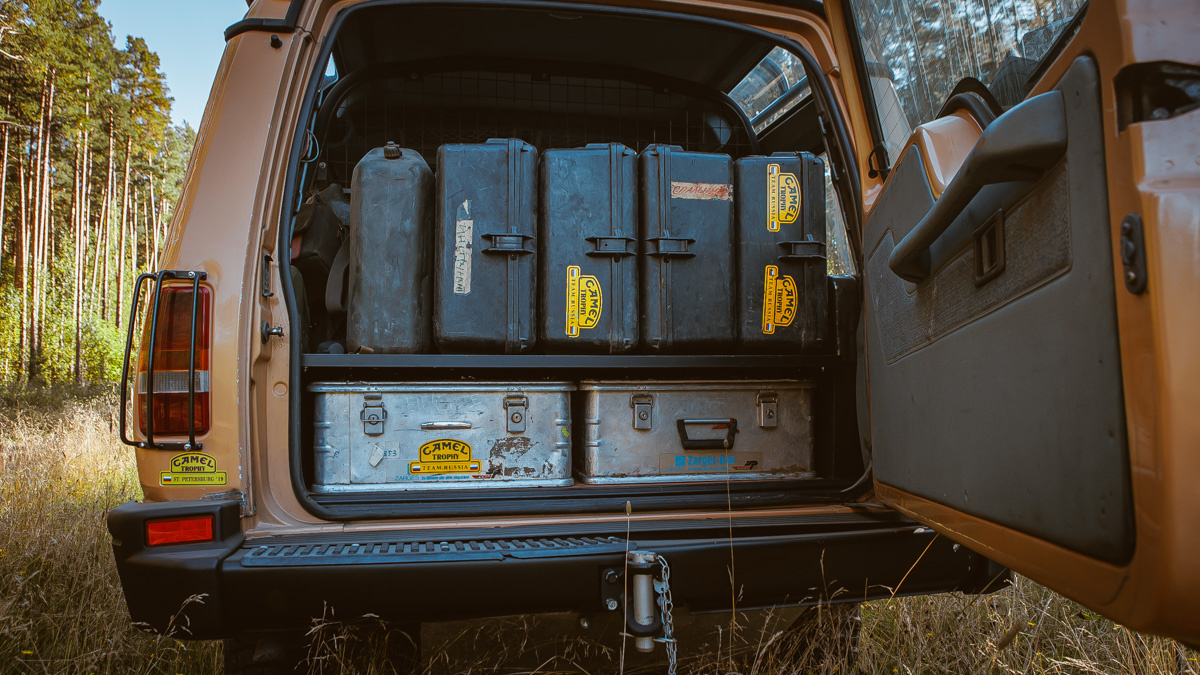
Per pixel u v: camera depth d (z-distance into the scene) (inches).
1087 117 37.2
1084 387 37.8
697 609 72.0
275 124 78.5
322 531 74.9
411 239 87.5
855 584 74.1
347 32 114.9
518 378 94.4
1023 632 91.3
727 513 81.7
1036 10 57.7
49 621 92.8
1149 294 32.4
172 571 63.2
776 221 93.0
